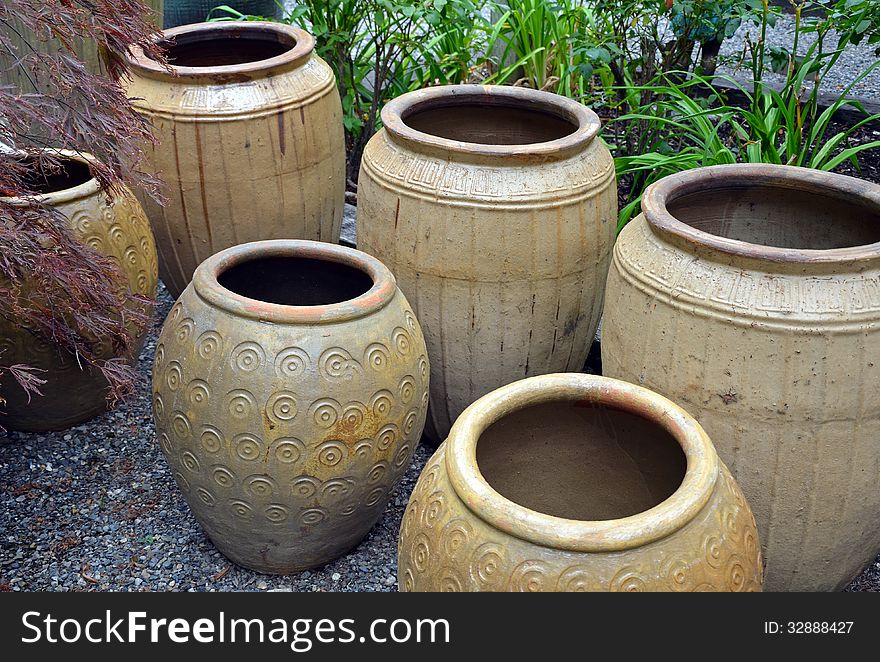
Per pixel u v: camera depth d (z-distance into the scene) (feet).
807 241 7.32
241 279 7.36
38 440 8.93
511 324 8.04
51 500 8.23
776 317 5.80
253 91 9.20
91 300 7.28
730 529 4.91
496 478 5.88
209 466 6.65
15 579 7.39
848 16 11.20
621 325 6.67
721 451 6.30
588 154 8.06
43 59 6.45
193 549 7.75
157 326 10.87
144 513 8.14
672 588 4.58
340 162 10.38
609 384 5.57
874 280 5.84
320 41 12.92
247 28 10.43
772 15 11.00
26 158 7.87
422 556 5.06
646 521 4.58
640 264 6.46
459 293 7.87
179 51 10.32
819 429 6.00
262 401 6.34
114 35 6.60
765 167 7.15
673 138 13.84
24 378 6.69
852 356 5.81
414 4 12.57
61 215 7.38
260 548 7.13
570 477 6.00
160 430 6.93
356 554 7.73
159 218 9.68
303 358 6.36
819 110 14.69
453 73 13.66
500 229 7.60
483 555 4.72
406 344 6.88
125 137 6.74
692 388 6.21
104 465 8.68
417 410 7.06
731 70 16.28
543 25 12.83
